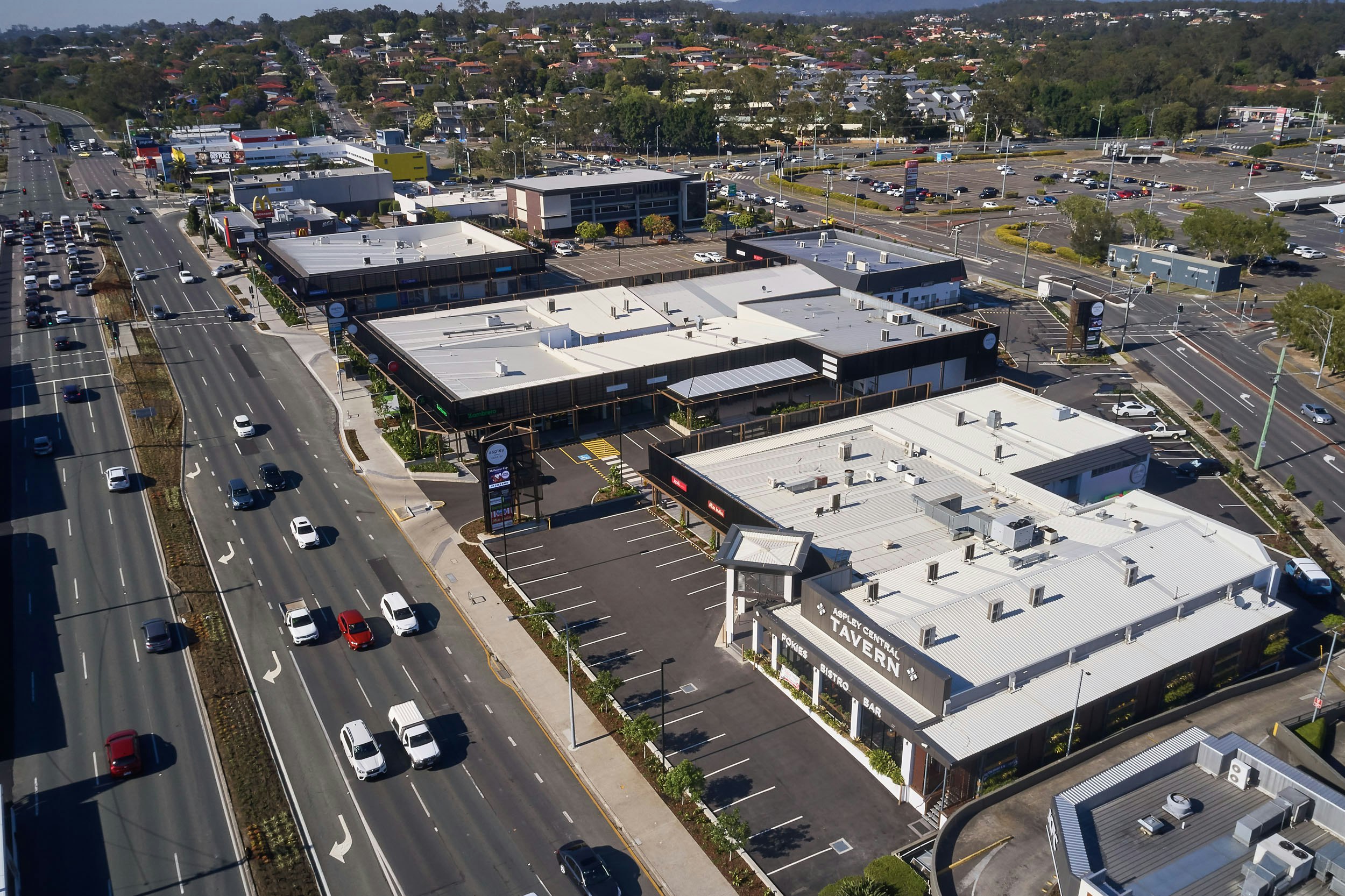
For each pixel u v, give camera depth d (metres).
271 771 67.12
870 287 155.75
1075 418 108.56
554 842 61.34
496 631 83.00
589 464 114.50
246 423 120.88
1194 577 75.69
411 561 93.75
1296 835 52.25
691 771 62.56
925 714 63.19
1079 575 74.56
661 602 87.06
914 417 109.31
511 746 69.62
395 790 65.62
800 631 73.25
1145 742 64.06
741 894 57.41
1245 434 122.50
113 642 81.00
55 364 144.75
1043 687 65.88
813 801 64.25
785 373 127.06
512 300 150.75
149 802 64.38
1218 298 178.50
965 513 82.62
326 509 103.50
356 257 175.75
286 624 83.50
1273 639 74.69
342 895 57.31
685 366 125.50
